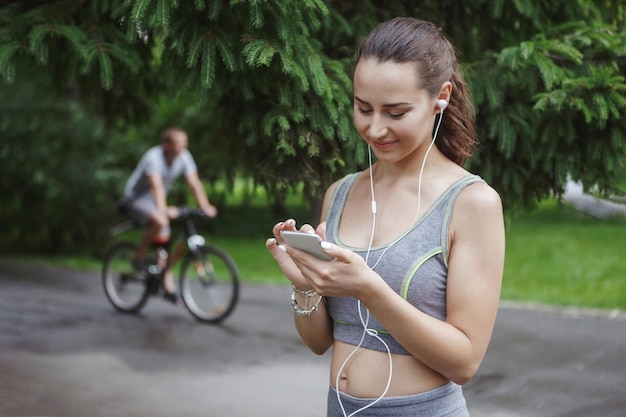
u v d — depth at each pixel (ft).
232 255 40.27
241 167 12.90
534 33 12.96
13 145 36.22
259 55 9.43
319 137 10.87
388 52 5.30
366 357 5.62
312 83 10.17
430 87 5.35
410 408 5.49
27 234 38.32
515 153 11.64
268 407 15.17
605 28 11.76
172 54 10.63
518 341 20.62
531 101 11.45
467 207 5.35
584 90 10.61
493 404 15.60
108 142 38.27
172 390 16.06
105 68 10.80
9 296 26.22
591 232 45.80
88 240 38.45
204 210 23.29
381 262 5.44
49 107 36.42
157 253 23.44
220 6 9.53
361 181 6.02
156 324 22.25
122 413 14.40
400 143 5.39
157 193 22.63
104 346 19.53
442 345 5.16
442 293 5.39
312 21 10.29
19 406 14.42
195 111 40.55
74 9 11.61
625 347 19.79
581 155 11.43
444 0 12.61
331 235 5.92
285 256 5.69
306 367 18.16
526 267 34.45
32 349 18.88
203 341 20.39
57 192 36.11
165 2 9.37
